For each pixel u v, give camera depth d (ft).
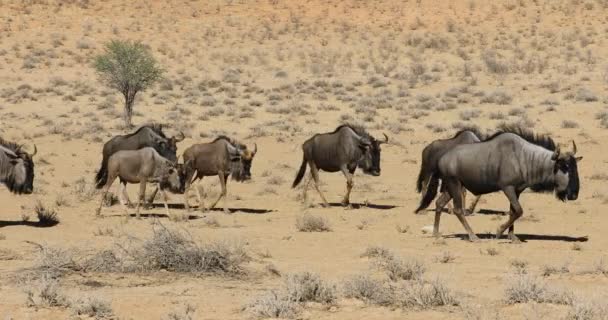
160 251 123.34
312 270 125.80
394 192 257.14
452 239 164.76
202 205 208.54
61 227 178.09
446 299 100.53
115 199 224.12
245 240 159.33
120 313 95.25
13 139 376.48
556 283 114.42
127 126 411.34
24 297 102.27
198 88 527.81
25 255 138.62
